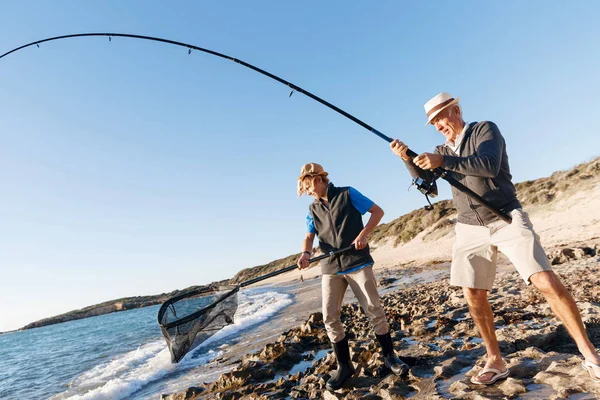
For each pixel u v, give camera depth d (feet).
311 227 12.23
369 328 18.62
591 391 6.88
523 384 7.90
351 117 10.36
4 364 58.54
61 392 25.08
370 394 9.73
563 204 68.23
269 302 65.31
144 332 66.23
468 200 8.41
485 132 8.04
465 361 10.64
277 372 14.73
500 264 43.11
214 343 28.60
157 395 16.84
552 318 13.92
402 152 8.42
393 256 107.55
